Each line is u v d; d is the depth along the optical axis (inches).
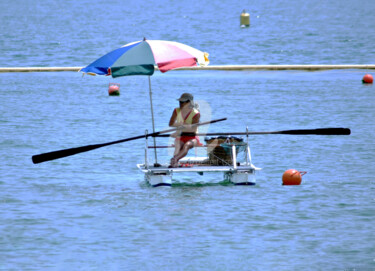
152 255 1473.9
